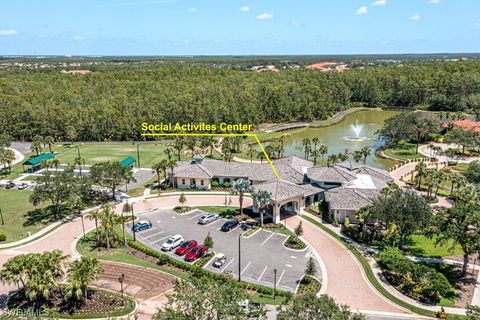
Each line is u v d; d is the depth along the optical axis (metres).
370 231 69.69
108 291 51.16
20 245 65.31
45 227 72.75
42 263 46.94
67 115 149.38
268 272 56.50
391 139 141.50
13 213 79.88
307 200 83.25
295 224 73.88
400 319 45.94
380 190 74.94
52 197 75.56
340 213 74.75
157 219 76.50
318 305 33.00
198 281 40.09
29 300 48.44
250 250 63.38
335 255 61.78
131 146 141.00
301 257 61.12
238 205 84.12
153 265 58.59
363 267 57.88
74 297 48.78
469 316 42.75
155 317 35.72
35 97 168.00
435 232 57.53
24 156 126.50
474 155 125.31
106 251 63.00
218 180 97.12
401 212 60.38
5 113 151.75
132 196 89.62
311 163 102.75
